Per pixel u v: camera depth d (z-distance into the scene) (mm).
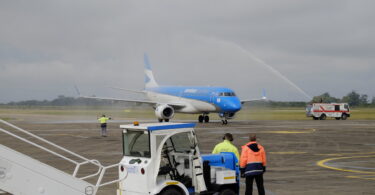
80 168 19812
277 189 15039
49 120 72750
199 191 11211
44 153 25531
